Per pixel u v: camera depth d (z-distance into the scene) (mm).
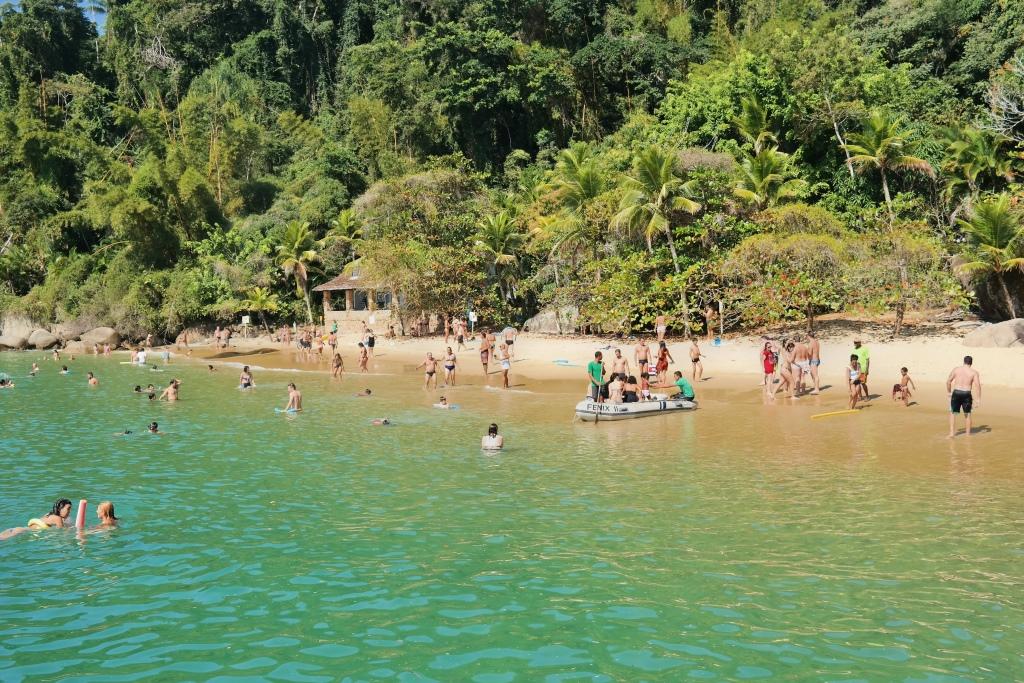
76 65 101438
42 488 16734
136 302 61969
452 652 8750
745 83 49469
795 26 59062
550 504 14711
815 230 37000
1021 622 9148
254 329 63500
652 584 10578
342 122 92000
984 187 41094
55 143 79250
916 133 45469
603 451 19672
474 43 67812
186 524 13914
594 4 72500
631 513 13938
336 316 60344
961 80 51219
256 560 11938
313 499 15492
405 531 13242
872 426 21234
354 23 105500
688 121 53250
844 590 10180
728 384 30234
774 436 20625
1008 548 11531
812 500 14375
